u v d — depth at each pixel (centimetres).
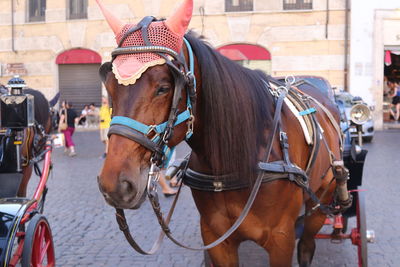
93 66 2370
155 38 243
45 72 2408
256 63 2189
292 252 315
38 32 2398
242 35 2169
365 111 477
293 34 2134
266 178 297
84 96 2395
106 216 725
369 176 998
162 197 848
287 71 2153
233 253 318
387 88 2275
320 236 475
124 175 228
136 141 233
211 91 277
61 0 2358
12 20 2417
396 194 837
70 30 2353
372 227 650
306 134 338
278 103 324
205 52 283
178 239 611
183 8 245
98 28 2319
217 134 281
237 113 285
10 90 456
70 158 1392
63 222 695
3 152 463
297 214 321
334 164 386
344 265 507
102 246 585
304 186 318
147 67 235
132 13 2244
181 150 1390
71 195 877
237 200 298
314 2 2105
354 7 2052
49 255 459
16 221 374
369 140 1623
